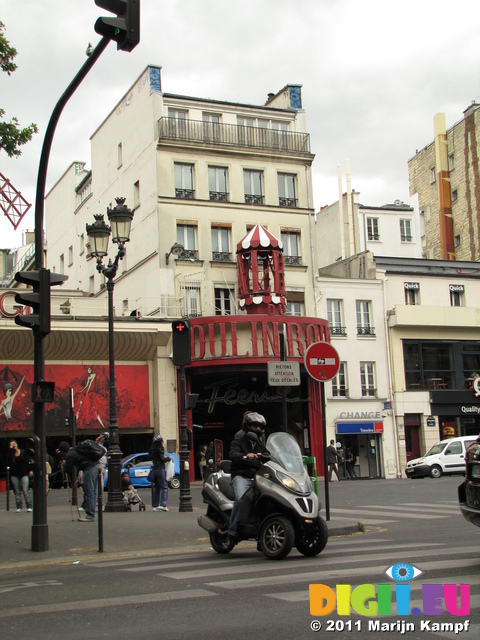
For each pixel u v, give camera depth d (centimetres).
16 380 3512
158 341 3722
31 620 667
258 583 792
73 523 1565
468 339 4494
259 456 1024
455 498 2159
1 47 1527
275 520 1001
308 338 3719
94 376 3650
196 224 4012
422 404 4303
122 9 902
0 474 3500
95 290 4812
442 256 6003
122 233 2017
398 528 1448
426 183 6288
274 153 4228
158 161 3981
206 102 4194
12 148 1561
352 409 4141
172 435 3731
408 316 4288
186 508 1888
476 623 590
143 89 4172
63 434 3581
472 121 5853
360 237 5441
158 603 711
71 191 5347
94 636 590
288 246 4225
